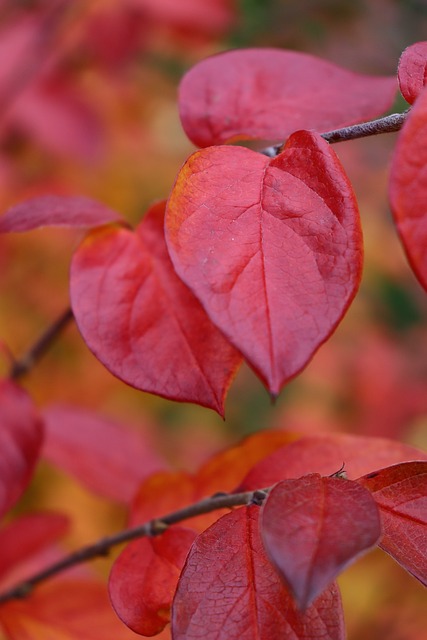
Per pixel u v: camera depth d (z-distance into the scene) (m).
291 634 0.38
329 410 1.01
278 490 0.37
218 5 0.95
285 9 1.17
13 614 0.50
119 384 0.94
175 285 0.43
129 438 0.60
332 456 0.44
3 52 0.93
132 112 1.04
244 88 0.46
